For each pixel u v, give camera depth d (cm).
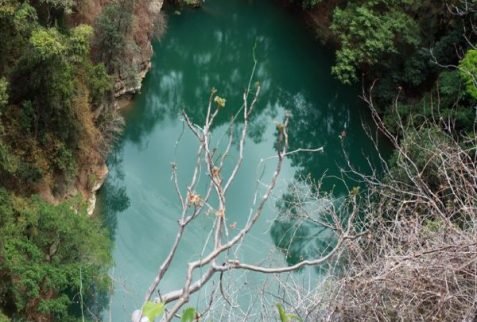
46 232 1530
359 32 2370
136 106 2495
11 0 1667
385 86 2455
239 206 1730
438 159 721
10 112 1762
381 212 639
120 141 2334
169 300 314
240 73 2867
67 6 1881
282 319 318
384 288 446
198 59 2900
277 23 3172
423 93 2386
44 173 1794
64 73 1805
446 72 2048
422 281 449
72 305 1519
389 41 2347
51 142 1823
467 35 2258
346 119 2539
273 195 1407
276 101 2719
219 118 2541
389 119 2264
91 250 1546
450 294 434
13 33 1725
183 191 2084
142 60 2577
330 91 2759
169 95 2667
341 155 2344
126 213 2019
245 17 3177
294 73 2888
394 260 459
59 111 1825
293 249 1312
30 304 1446
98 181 2050
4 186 1688
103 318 1438
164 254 1875
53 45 1664
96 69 2075
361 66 2631
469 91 1684
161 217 2019
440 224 524
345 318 444
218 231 326
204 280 316
